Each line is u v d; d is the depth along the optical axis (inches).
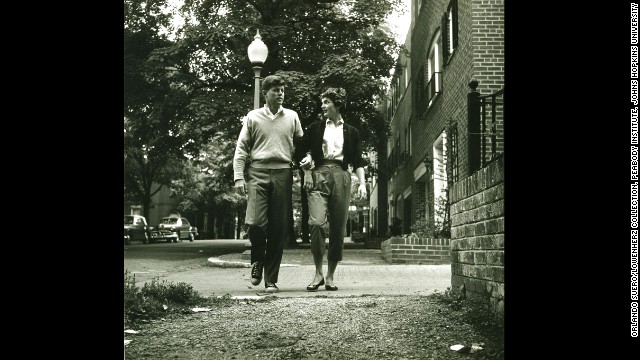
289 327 180.2
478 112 225.8
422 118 813.9
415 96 910.4
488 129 379.6
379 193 1504.7
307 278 370.3
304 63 965.8
